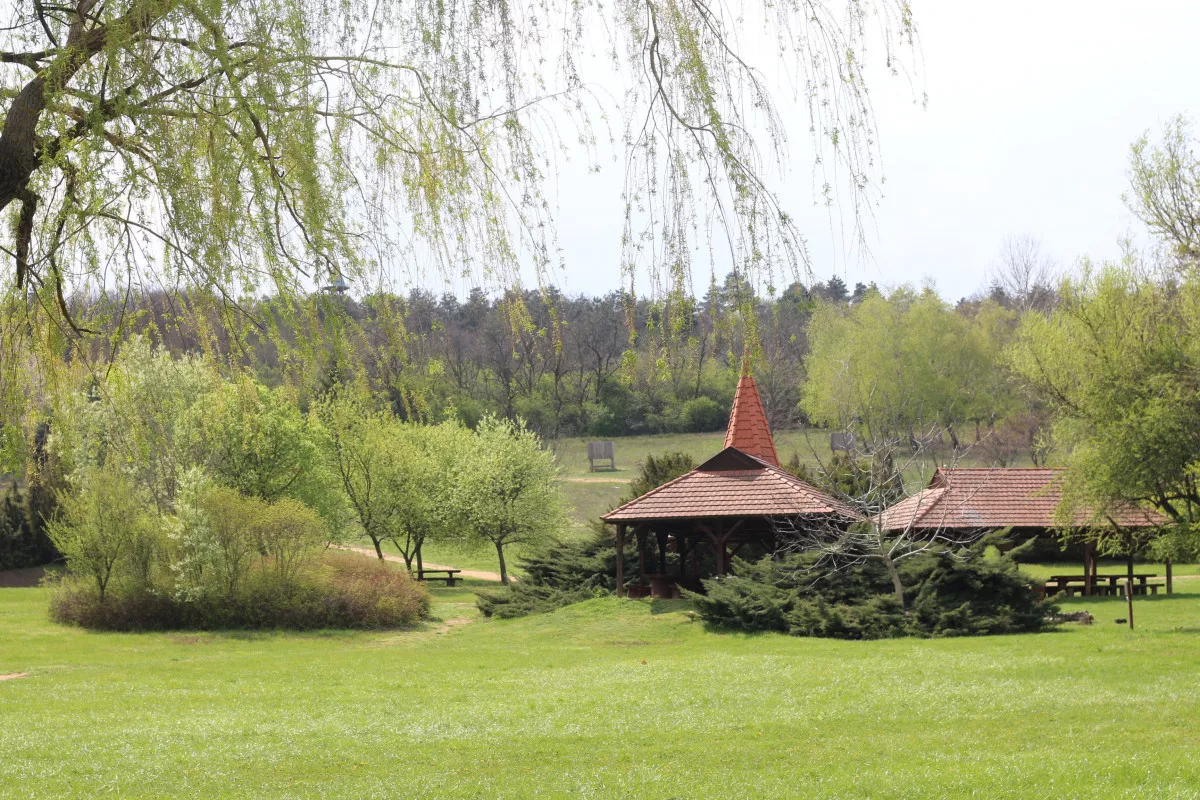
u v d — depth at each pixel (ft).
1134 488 79.87
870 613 85.15
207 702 57.67
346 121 19.60
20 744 43.06
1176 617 92.99
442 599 147.74
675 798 32.42
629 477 252.01
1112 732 42.06
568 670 69.46
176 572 115.34
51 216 19.74
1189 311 84.43
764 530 114.42
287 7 18.49
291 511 117.60
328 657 84.79
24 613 127.65
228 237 18.45
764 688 56.29
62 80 17.81
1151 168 93.09
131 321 20.15
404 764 39.06
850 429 139.64
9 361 21.39
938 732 43.42
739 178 17.22
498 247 19.86
